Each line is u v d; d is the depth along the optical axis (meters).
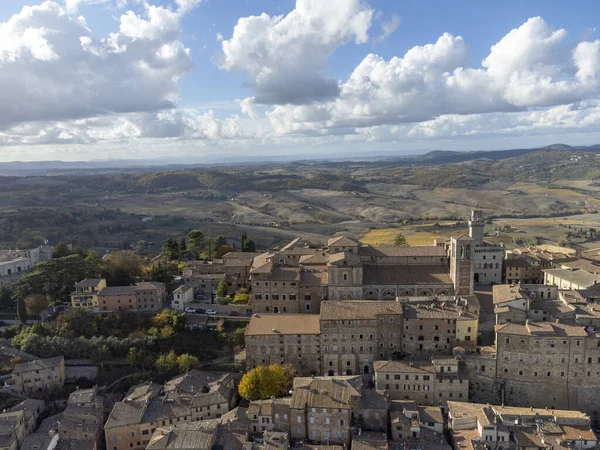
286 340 153.25
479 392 143.38
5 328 174.50
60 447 127.06
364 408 126.81
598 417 135.75
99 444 135.00
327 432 124.44
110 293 180.00
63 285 188.88
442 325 150.88
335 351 153.00
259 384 141.38
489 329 159.00
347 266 176.12
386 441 117.31
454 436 121.19
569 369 137.50
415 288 178.12
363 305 156.88
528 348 138.62
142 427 130.75
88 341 162.00
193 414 135.75
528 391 139.75
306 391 130.38
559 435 117.06
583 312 149.25
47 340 162.75
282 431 124.50
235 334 166.38
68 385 155.00
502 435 117.56
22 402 144.75
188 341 167.00
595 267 193.12
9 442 124.50
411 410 125.94
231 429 124.88
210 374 152.62
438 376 138.25
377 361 146.00
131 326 172.62
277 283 177.50
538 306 154.62
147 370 158.50
